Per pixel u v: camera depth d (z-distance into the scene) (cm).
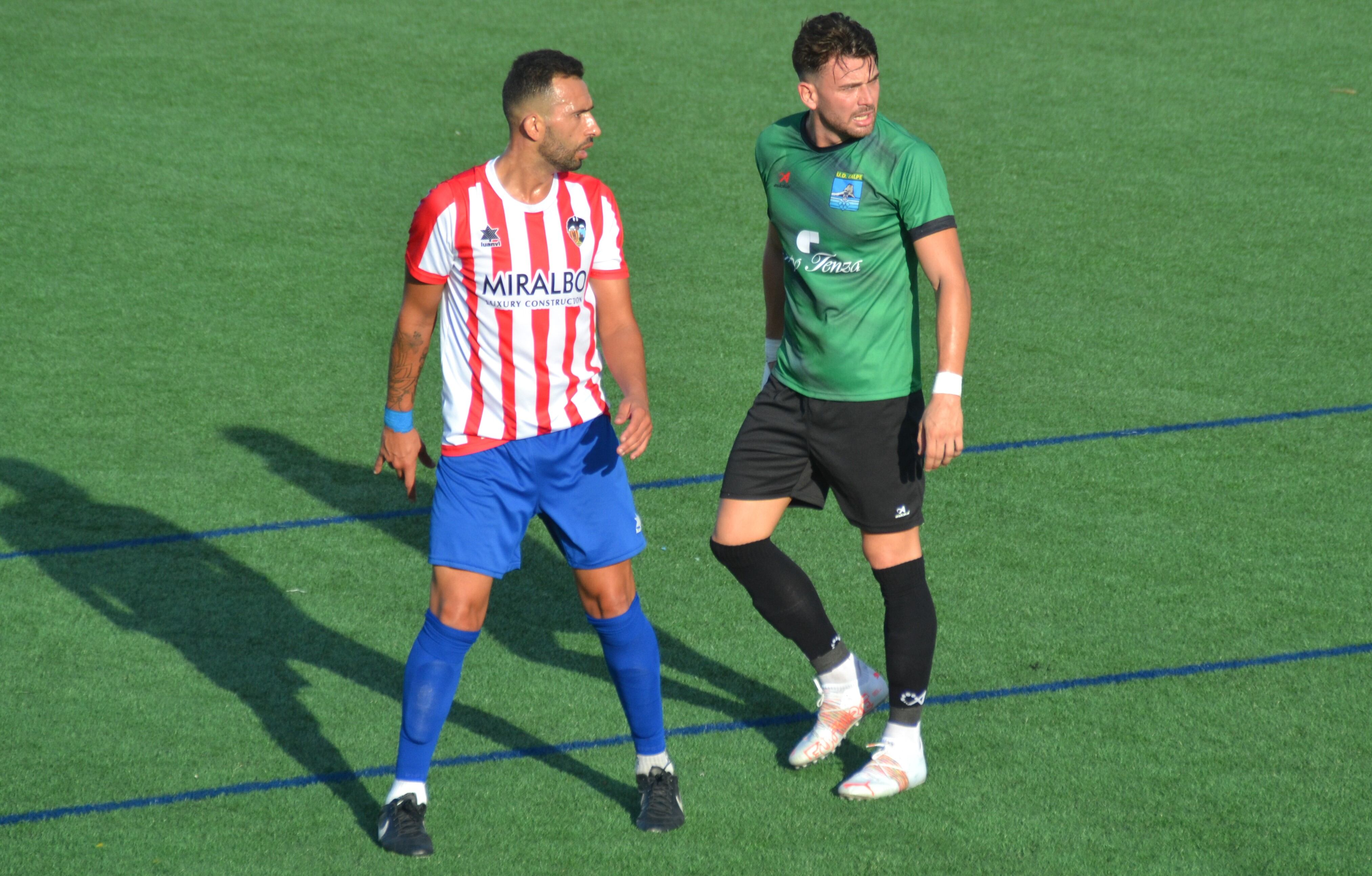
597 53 4309
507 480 1226
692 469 2053
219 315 2598
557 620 1672
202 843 1264
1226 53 4300
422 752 1246
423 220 1191
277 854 1252
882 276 1295
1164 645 1585
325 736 1436
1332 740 1404
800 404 1347
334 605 1694
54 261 2825
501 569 1241
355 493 1980
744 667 1570
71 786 1342
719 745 1427
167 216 3080
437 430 2191
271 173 3353
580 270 1209
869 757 1412
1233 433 2128
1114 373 2347
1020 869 1229
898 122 3728
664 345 2478
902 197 1260
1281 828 1274
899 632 1341
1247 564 1761
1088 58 4266
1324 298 2662
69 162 3375
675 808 1294
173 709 1475
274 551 1817
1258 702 1471
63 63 4103
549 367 1216
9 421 2162
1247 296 2675
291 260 2867
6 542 1817
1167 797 1322
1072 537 1834
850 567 1783
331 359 2433
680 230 3027
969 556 1789
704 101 3891
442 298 1235
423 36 4459
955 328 1242
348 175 3359
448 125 3712
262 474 2027
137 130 3609
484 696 1509
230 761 1390
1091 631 1616
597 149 3519
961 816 1303
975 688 1508
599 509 1253
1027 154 3500
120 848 1254
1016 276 2784
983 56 4288
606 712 1486
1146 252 2902
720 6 4809
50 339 2472
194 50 4266
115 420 2181
